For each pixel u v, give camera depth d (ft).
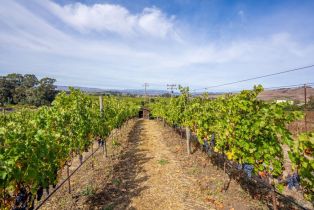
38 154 12.53
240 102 17.49
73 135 22.22
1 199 10.72
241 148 17.88
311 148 11.09
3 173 9.61
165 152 38.17
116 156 34.78
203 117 27.27
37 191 13.73
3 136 11.40
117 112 50.83
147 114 145.28
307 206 18.11
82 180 23.67
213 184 22.70
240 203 18.65
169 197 20.20
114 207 18.19
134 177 25.52
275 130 14.01
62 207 17.61
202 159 32.40
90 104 33.65
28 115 26.91
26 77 157.89
